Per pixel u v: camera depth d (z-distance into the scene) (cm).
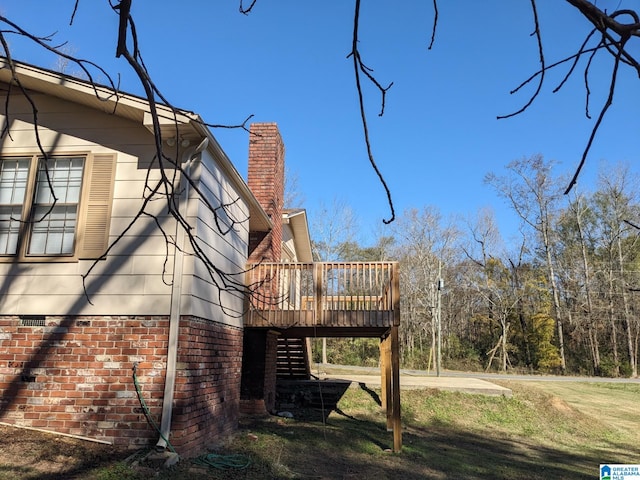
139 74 185
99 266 693
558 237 3862
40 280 695
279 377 1473
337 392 1375
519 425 1267
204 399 725
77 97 721
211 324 761
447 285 3897
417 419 1253
